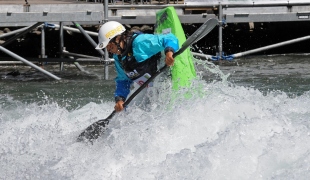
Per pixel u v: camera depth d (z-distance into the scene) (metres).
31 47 34.78
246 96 17.09
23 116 18.25
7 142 14.65
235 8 31.88
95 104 19.88
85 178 12.29
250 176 11.78
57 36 34.88
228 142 12.62
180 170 11.92
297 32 37.25
